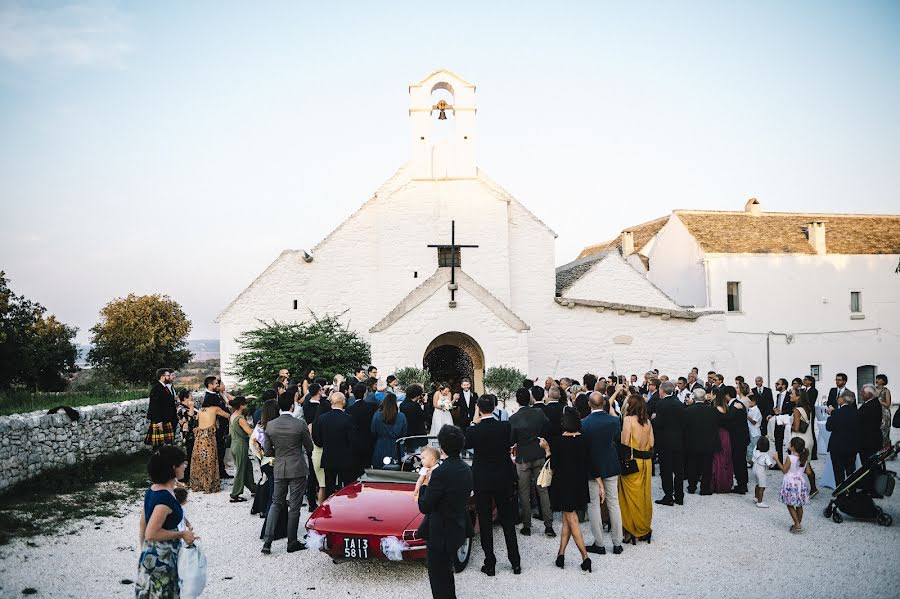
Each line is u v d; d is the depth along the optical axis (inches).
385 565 327.6
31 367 1184.2
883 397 548.7
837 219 1386.6
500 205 909.2
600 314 912.3
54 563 320.8
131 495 465.4
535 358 901.2
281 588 296.7
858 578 302.5
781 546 352.8
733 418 484.7
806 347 1261.1
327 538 305.4
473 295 767.1
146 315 1974.7
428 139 911.7
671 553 343.0
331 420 390.0
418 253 899.4
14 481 440.8
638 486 358.6
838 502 398.9
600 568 322.0
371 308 908.0
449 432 265.1
